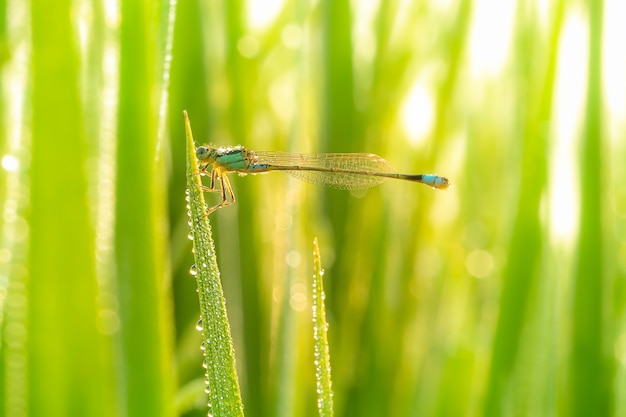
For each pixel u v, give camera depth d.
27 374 0.20
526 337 0.23
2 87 0.22
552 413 0.23
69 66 0.20
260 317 0.23
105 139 0.21
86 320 0.21
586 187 0.23
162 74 0.21
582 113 0.23
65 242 0.20
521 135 0.23
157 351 0.21
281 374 0.22
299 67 0.23
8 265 0.21
